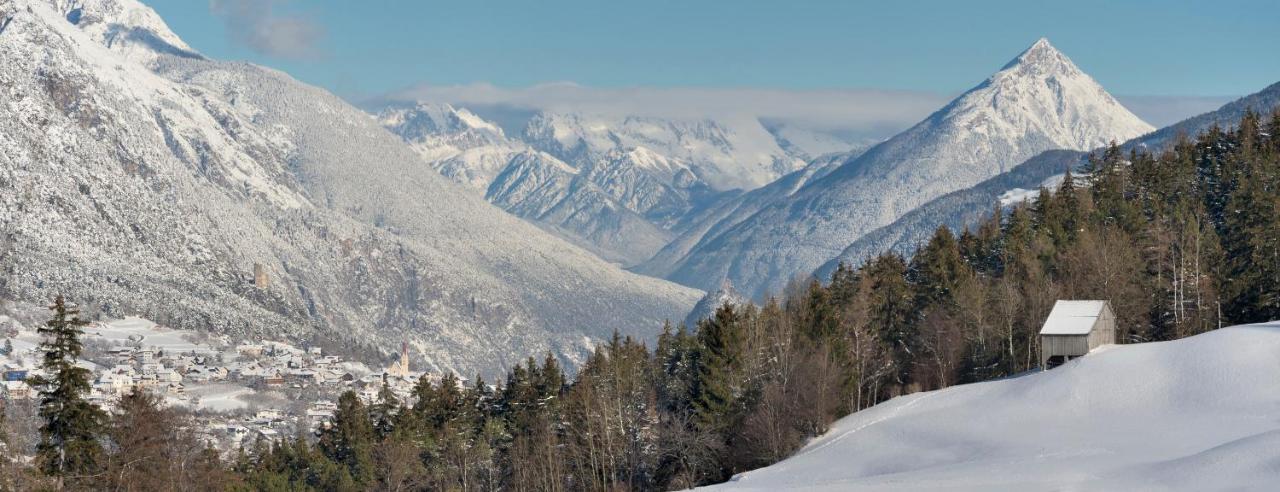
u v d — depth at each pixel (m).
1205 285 146.38
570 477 127.06
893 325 154.88
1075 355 126.94
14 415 123.56
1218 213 180.50
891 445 108.94
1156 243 155.88
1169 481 73.50
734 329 129.25
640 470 125.12
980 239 180.00
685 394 133.62
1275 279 144.38
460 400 144.88
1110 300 144.00
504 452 137.25
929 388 147.25
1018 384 120.44
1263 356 109.94
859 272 175.38
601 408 125.38
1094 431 99.62
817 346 133.88
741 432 123.50
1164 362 114.12
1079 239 164.88
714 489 100.50
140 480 104.06
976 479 82.00
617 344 152.12
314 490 136.25
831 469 104.06
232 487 122.19
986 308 146.62
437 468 135.00
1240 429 91.56
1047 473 81.44
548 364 143.38
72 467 94.12
